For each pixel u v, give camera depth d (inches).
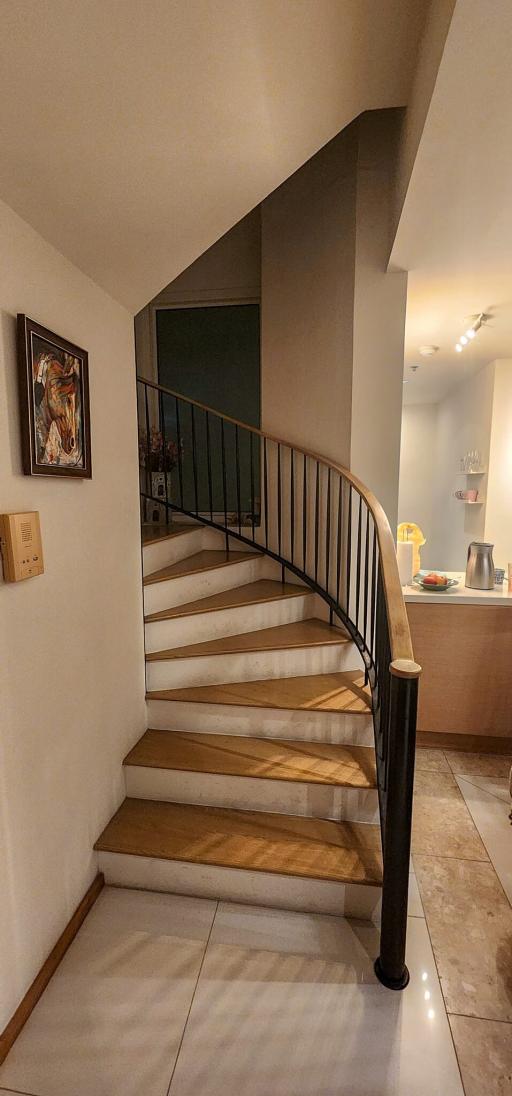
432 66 50.2
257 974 58.7
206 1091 47.9
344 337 102.0
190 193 58.1
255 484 140.0
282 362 117.3
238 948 61.8
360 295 98.3
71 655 62.2
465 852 79.6
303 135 58.3
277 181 63.0
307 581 115.3
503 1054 50.9
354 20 49.3
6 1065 49.9
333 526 109.1
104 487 71.7
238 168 57.3
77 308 63.1
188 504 145.9
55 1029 52.9
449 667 107.8
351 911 65.8
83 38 37.3
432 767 103.7
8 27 34.9
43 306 55.0
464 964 60.7
